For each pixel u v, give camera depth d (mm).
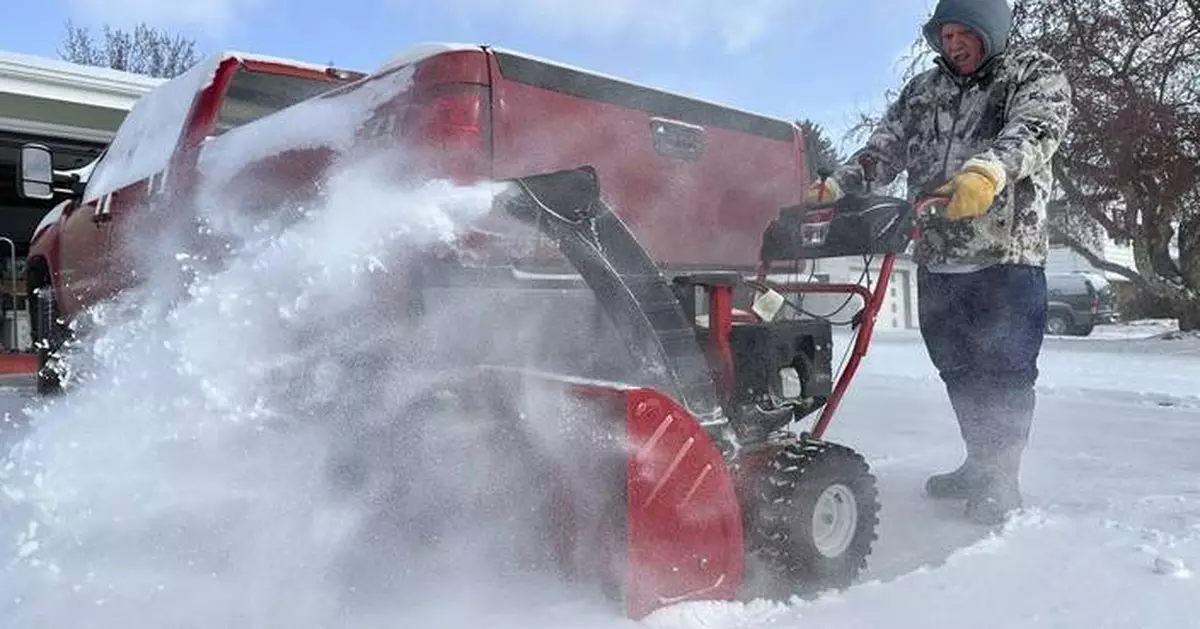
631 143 3365
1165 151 11781
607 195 3283
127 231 4430
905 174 3912
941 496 3559
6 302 10734
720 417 2492
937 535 3082
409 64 2898
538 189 2420
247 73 4590
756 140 3877
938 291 3518
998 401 3402
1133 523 3182
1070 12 11938
